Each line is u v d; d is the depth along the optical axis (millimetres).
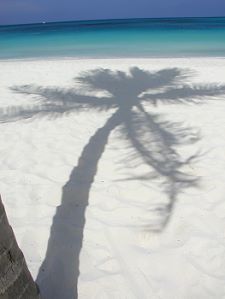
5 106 8250
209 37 25250
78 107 7891
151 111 7551
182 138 6008
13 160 5438
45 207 4152
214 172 4812
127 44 22469
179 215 3885
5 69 13125
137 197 4270
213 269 3137
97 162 5227
